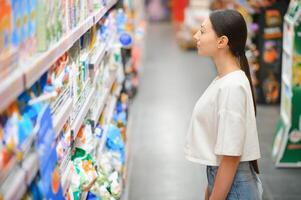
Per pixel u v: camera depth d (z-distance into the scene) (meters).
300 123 4.51
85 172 2.34
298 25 4.26
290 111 4.48
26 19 1.40
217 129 2.19
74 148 2.44
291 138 4.54
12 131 1.30
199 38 2.25
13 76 1.25
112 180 2.94
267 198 3.99
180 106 6.72
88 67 2.74
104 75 3.46
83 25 2.35
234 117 2.09
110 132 3.54
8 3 1.24
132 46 6.68
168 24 15.00
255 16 6.60
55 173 1.60
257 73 6.69
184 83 7.96
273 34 6.50
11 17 1.27
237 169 2.26
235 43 2.18
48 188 1.47
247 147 2.22
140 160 4.83
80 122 2.30
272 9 6.46
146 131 5.71
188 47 10.77
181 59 9.85
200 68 9.04
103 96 3.29
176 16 15.07
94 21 2.78
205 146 2.26
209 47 2.21
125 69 5.34
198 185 4.26
